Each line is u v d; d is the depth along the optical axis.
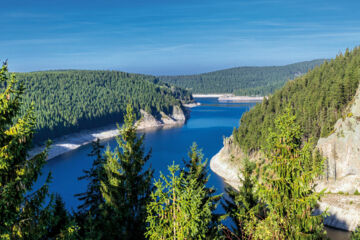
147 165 121.31
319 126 110.75
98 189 25.34
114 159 19.34
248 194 22.28
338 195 75.31
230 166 117.81
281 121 16.30
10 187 11.06
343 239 59.84
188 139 190.12
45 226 12.26
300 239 15.33
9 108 11.31
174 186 15.98
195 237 16.31
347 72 137.00
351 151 81.06
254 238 18.17
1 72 11.22
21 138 11.58
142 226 18.34
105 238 18.11
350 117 86.19
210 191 21.62
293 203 15.76
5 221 11.10
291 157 15.98
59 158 149.12
